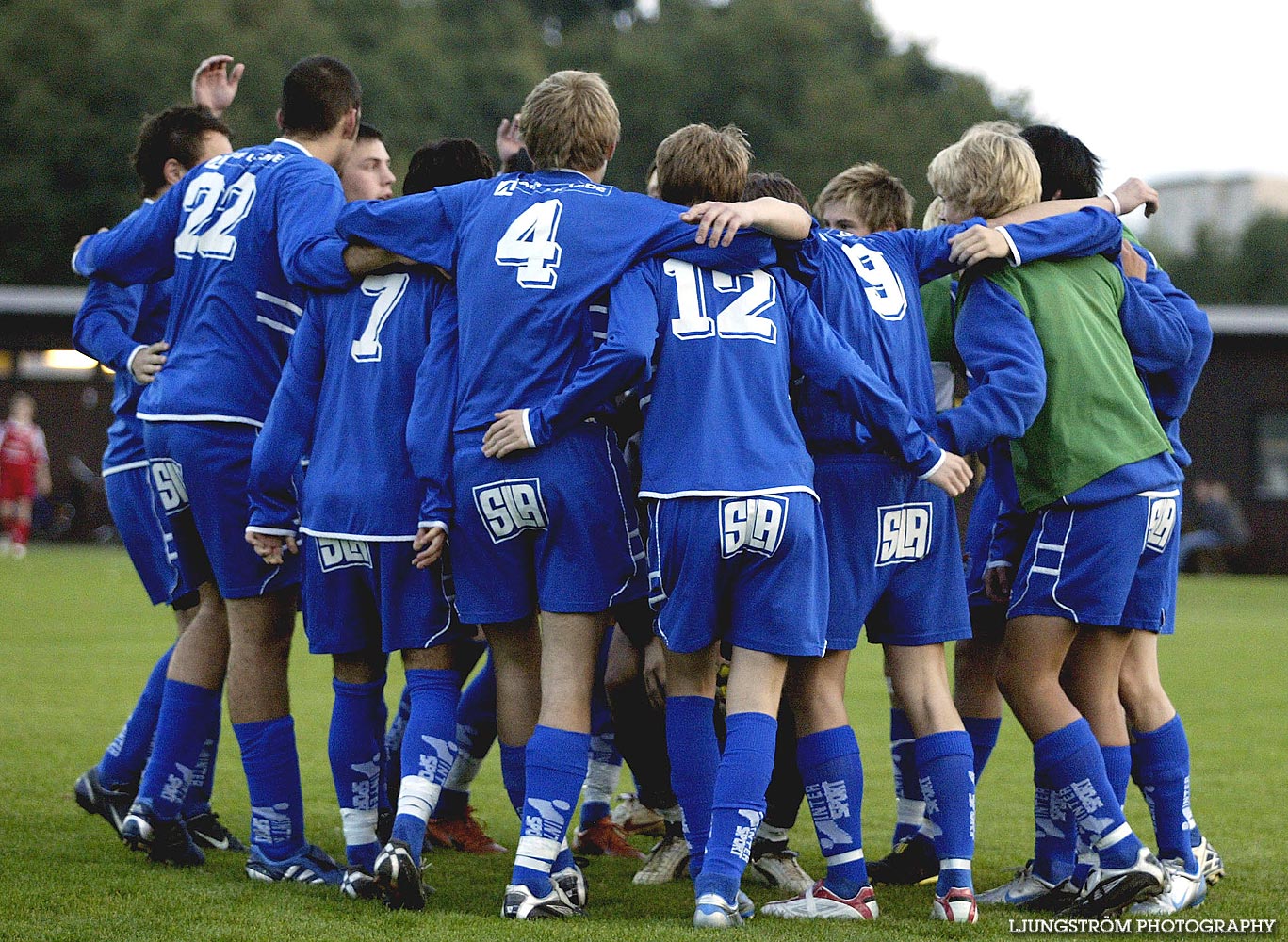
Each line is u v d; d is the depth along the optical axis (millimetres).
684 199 13547
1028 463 13852
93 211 142125
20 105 139625
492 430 12547
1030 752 24172
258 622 14430
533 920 12352
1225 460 82438
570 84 13305
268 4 161125
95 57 144250
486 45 178250
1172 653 39125
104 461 16828
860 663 36781
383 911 12719
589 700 12922
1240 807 19031
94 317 16156
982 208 14172
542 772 12602
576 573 12703
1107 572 13586
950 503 13328
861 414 12555
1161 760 14562
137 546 16609
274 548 13859
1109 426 13781
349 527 13281
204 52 149125
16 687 28031
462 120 158625
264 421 14578
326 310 13922
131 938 11617
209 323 14812
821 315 13188
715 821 12328
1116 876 13117
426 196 13445
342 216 13500
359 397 13492
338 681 14086
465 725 16312
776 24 177625
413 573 13242
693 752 12992
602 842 16688
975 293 13852
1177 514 14188
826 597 12625
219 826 15992
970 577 15250
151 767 14750
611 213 12867
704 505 12250
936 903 12906
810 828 18422
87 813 17125
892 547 13023
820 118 167000
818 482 13055
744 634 12438
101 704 25984
